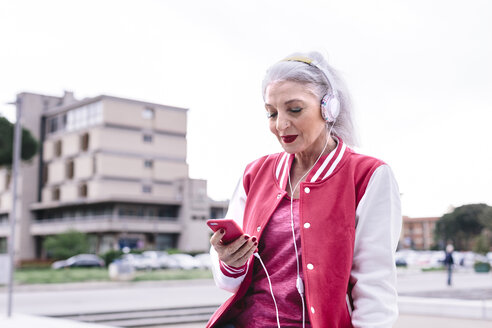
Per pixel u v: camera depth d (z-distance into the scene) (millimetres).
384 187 1446
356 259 1438
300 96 1446
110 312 13016
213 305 14383
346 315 1396
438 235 81375
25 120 58094
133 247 51250
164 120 56188
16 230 57531
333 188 1468
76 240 47500
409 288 21672
